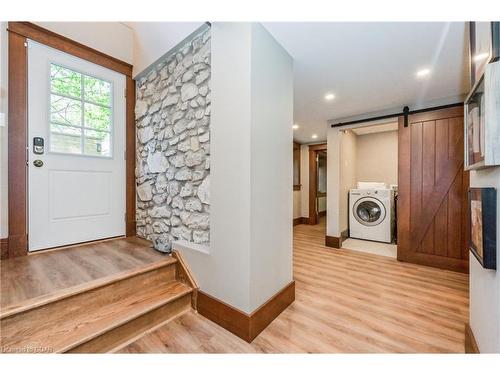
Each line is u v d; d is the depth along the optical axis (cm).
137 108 275
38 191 211
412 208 285
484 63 104
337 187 359
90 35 240
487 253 94
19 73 199
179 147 208
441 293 206
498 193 92
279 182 173
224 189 157
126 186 274
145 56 250
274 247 167
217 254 162
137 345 138
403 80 224
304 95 261
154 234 247
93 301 147
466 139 125
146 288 175
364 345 139
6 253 194
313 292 208
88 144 243
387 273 253
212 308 163
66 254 209
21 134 200
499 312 90
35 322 126
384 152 450
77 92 234
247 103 142
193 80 193
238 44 146
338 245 355
